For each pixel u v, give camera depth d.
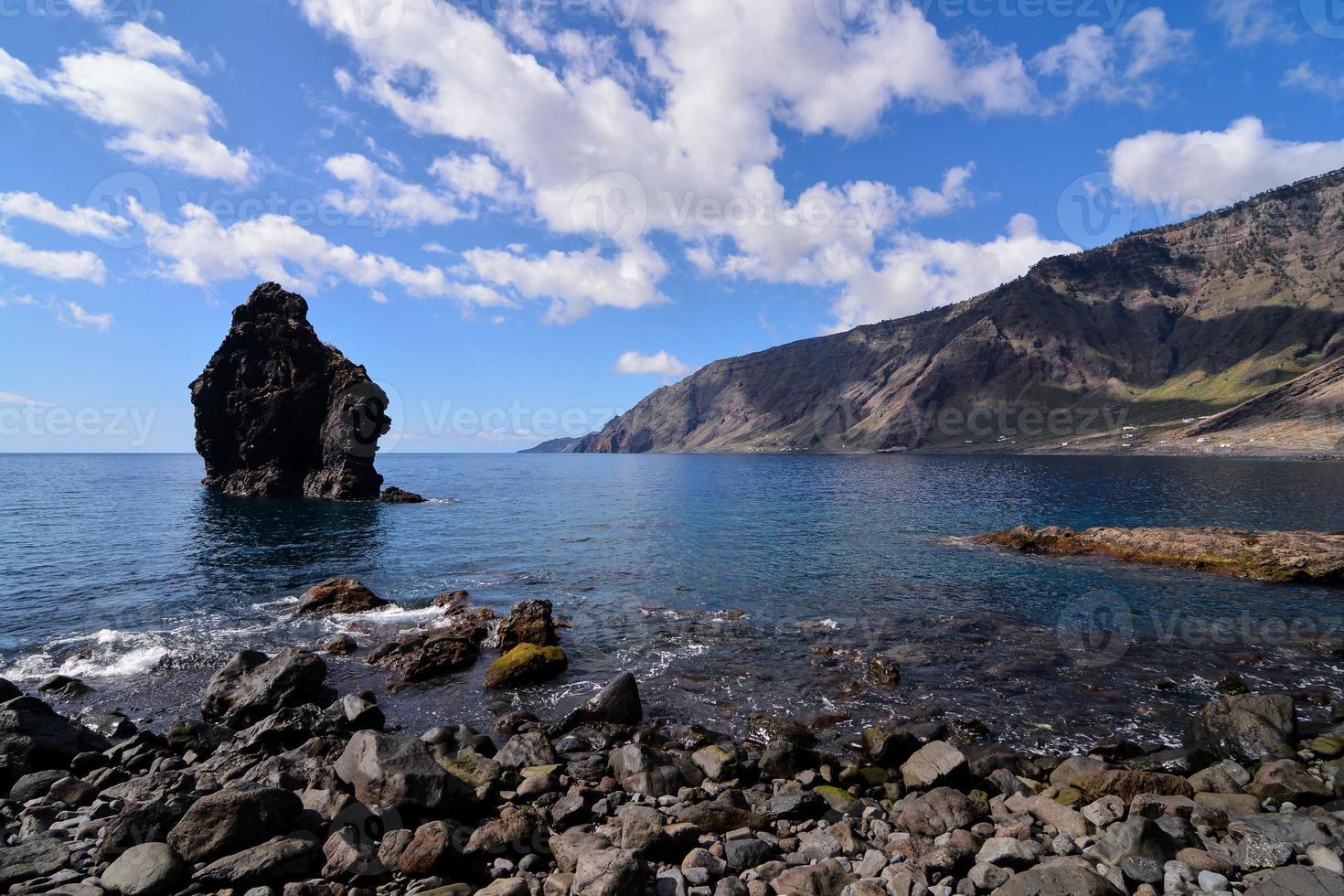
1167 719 14.59
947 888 7.97
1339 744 12.60
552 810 9.98
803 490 87.62
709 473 154.75
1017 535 37.88
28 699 13.05
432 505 69.06
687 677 17.41
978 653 19.19
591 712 14.65
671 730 14.12
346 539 43.28
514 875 8.37
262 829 8.50
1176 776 10.96
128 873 7.50
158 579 29.86
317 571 32.06
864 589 27.75
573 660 18.81
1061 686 16.59
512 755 12.16
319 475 74.12
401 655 18.86
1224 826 9.44
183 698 16.30
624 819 9.30
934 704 15.46
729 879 8.09
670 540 42.31
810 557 35.69
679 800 10.70
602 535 45.22
